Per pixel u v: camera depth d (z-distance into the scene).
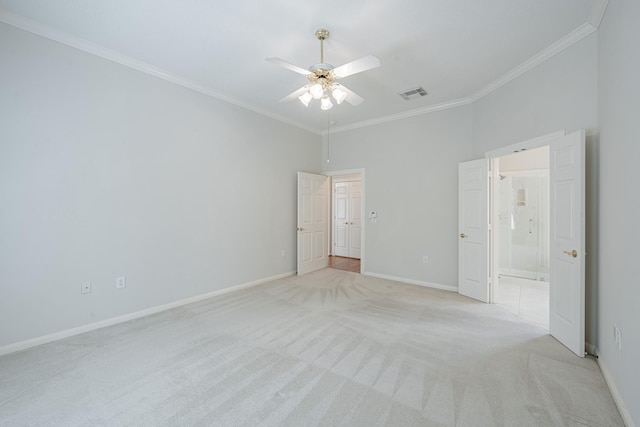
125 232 3.14
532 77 3.12
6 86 2.41
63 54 2.70
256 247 4.65
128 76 3.15
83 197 2.84
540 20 2.44
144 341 2.67
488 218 3.78
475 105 4.07
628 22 1.78
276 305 3.65
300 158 5.48
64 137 2.71
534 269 5.23
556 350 2.52
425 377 2.11
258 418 1.69
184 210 3.68
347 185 7.62
